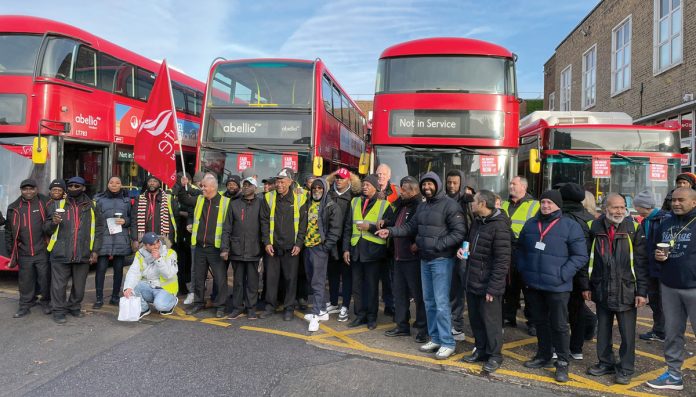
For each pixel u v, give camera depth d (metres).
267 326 6.25
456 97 8.14
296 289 7.17
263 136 9.06
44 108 7.85
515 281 6.29
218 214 6.69
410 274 5.70
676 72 15.20
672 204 4.61
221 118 9.15
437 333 5.36
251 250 6.50
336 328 6.23
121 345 5.39
